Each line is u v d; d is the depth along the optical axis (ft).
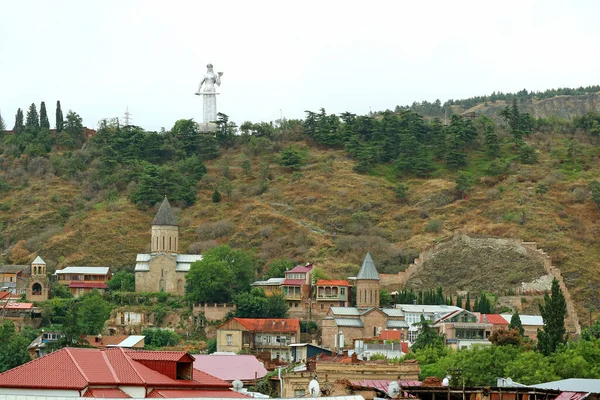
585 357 628.28
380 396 374.43
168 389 341.41
